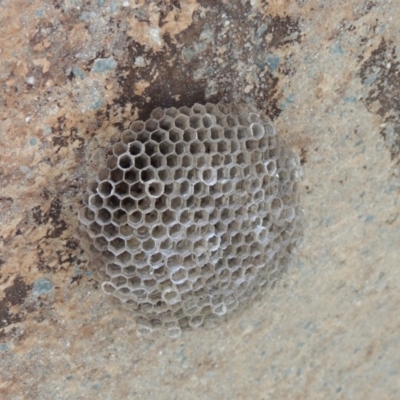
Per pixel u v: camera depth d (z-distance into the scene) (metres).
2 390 0.27
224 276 0.25
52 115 0.22
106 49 0.22
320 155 0.28
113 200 0.23
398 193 0.30
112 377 0.29
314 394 0.36
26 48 0.21
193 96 0.24
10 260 0.24
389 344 0.36
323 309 0.33
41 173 0.23
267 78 0.25
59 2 0.21
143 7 0.22
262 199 0.24
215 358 0.31
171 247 0.23
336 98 0.26
